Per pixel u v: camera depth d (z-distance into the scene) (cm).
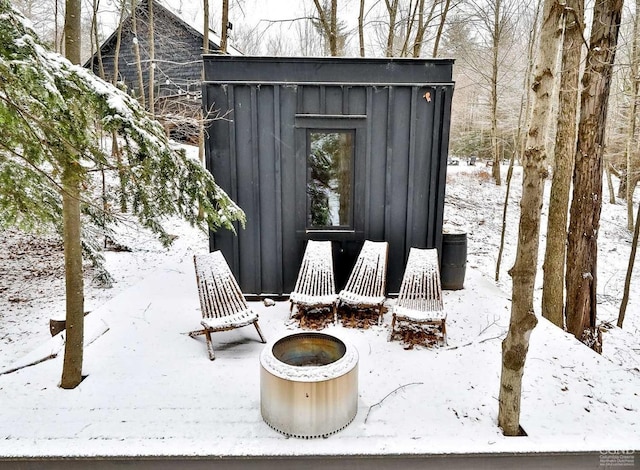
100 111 247
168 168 278
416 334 409
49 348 371
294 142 475
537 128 226
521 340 247
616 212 1434
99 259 681
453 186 1689
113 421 271
